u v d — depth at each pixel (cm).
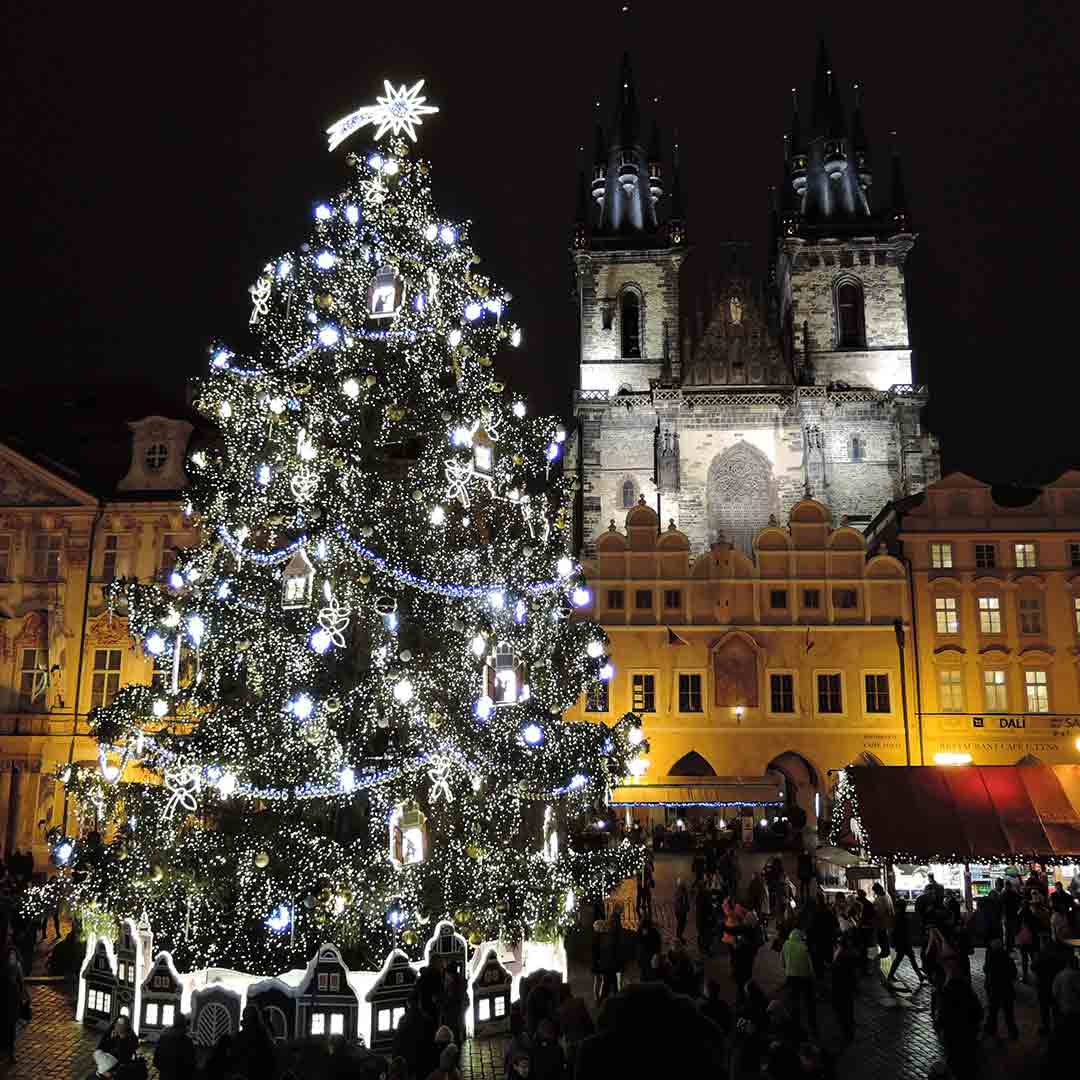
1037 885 3048
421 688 2495
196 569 2567
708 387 8800
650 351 9562
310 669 2450
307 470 2391
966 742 6112
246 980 2283
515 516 2978
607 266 9719
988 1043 2211
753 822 5862
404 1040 1733
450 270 2786
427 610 2623
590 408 9031
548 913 2552
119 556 5700
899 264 9550
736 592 6334
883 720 6147
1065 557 6306
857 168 10150
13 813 5431
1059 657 6184
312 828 2428
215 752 2408
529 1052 1486
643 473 8962
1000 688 6188
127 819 2434
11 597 5681
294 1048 2005
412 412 2644
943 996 1817
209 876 2306
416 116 2689
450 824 2562
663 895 4538
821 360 9375
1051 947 2195
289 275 2752
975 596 6294
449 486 2602
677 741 6162
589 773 2908
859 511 8625
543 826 2917
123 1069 1442
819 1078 1323
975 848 3538
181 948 2247
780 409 8756
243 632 2511
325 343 2555
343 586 2414
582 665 3228
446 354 2717
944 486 6438
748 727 6166
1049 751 6084
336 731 2445
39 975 2942
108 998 2352
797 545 6391
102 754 2455
